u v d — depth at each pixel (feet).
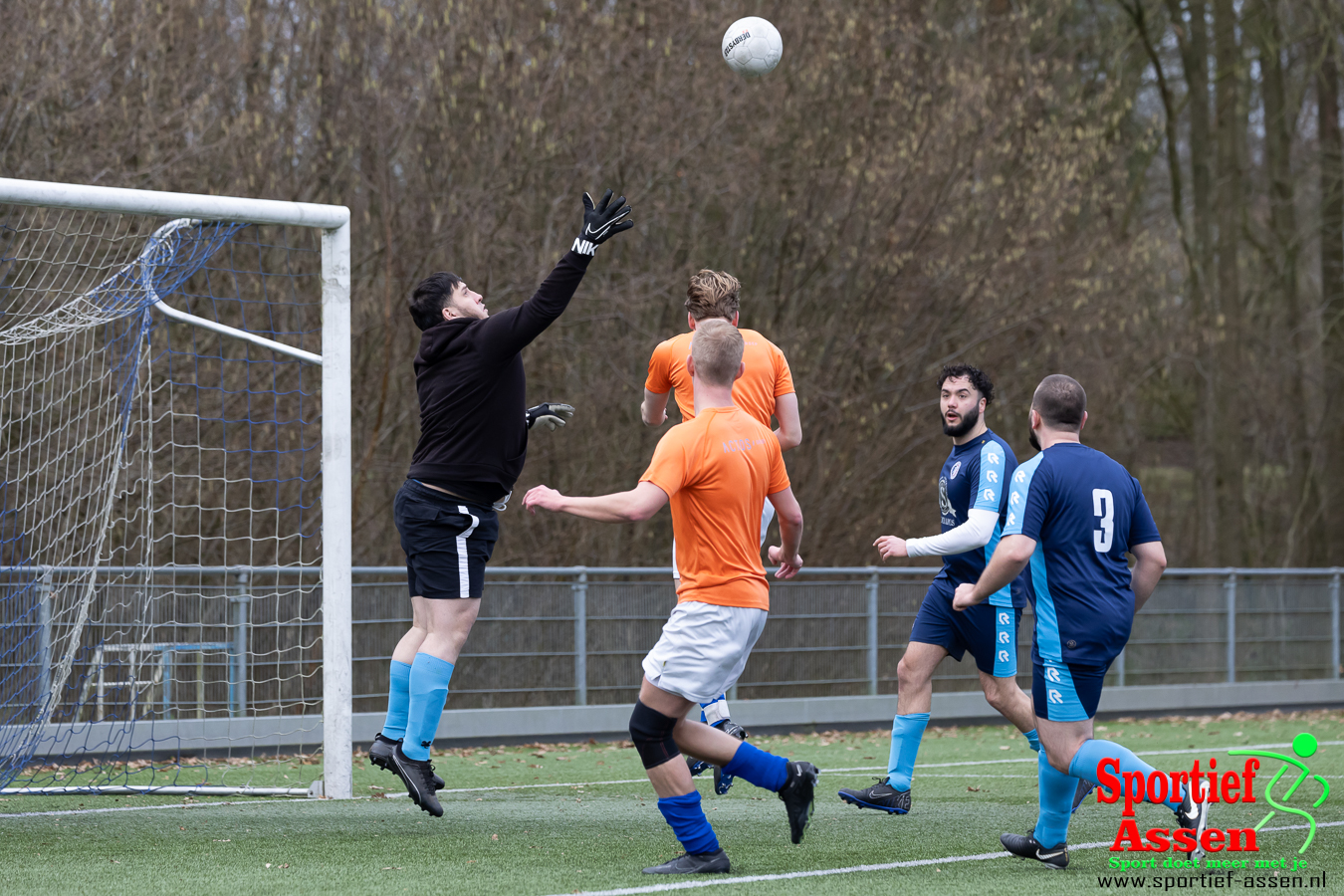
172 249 89.92
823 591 155.53
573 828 66.59
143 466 140.05
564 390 187.93
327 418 79.15
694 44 186.09
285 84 169.58
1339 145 264.93
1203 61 256.52
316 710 116.57
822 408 198.80
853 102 199.82
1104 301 218.38
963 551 67.00
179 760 93.20
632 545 192.75
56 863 56.34
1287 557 289.33
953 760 114.11
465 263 177.99
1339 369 277.23
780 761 54.34
